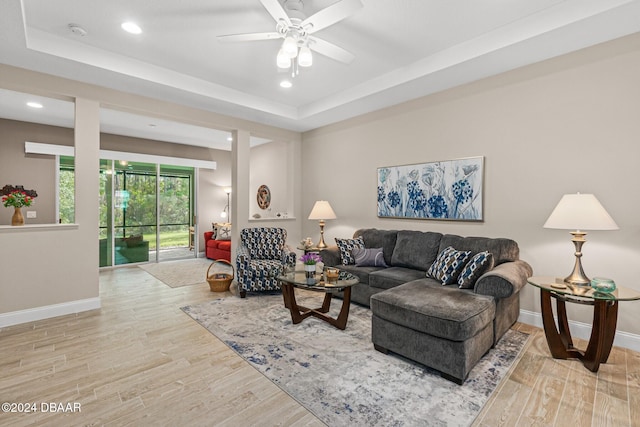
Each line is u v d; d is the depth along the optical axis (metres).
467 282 2.61
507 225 3.15
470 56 2.85
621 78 2.50
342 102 4.09
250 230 4.59
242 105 4.12
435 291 2.52
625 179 2.50
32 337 2.69
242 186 4.78
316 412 1.75
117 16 2.48
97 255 3.44
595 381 2.04
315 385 2.00
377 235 4.03
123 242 6.02
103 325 2.97
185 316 3.23
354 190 4.70
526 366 2.22
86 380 2.05
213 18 2.50
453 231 3.57
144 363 2.27
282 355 2.40
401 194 4.05
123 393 1.91
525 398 1.87
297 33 2.23
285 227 5.41
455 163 3.51
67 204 5.47
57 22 2.55
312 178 5.43
